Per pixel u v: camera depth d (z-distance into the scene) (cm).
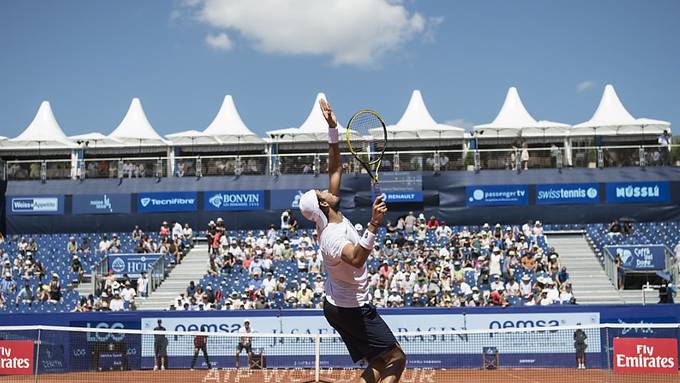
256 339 2291
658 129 3891
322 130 3959
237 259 3162
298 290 2750
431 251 3103
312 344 2278
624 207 3612
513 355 2269
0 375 1820
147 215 3791
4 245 3647
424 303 2653
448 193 3669
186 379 2061
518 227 3566
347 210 3672
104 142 4075
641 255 2930
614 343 1803
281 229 3562
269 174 3781
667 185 3600
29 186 3862
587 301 2833
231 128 4097
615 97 4059
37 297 3053
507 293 2744
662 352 1777
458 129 3888
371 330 724
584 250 3300
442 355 2297
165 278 3172
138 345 2269
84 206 3822
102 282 3008
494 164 3697
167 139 4134
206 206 3753
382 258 3050
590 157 3688
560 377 2055
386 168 3700
